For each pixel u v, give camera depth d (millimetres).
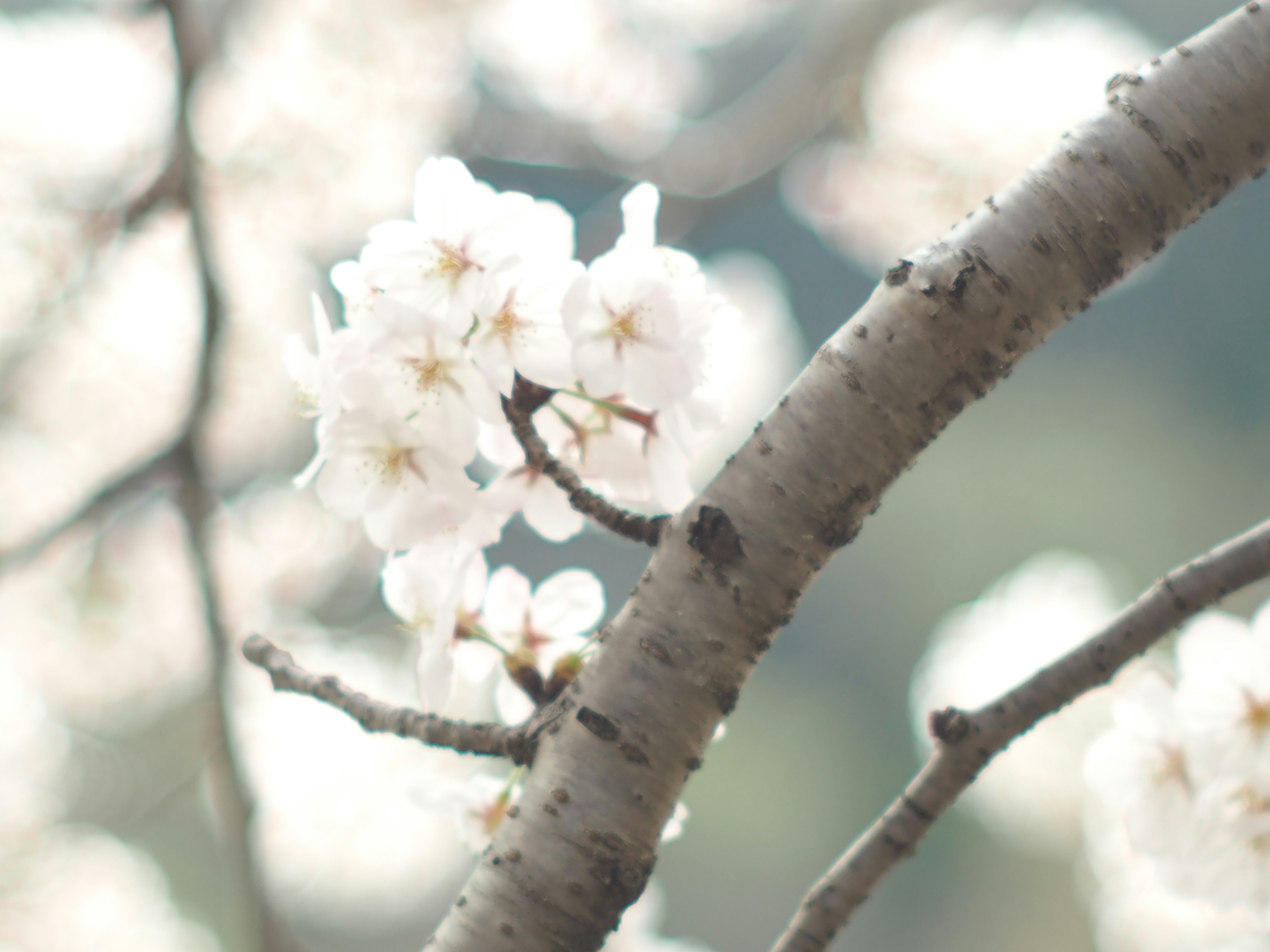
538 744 1367
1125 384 10180
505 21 3686
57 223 2898
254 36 3260
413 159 3625
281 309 3586
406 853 3496
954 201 3551
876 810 9086
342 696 1385
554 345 1393
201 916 4922
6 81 2783
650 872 1358
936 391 1366
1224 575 1396
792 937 1400
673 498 1407
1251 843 1482
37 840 3783
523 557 10125
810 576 1366
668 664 1362
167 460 2002
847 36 3402
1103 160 1370
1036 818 3625
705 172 3410
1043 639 3574
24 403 3273
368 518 1399
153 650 3848
